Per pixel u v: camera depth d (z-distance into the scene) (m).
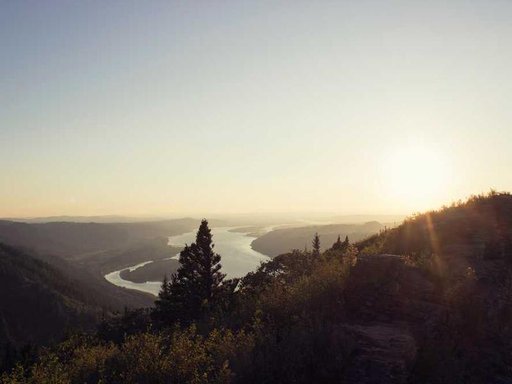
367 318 10.88
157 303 34.16
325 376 7.86
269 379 7.84
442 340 9.37
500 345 9.66
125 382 8.52
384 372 7.99
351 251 16.73
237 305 16.53
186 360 8.69
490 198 21.33
